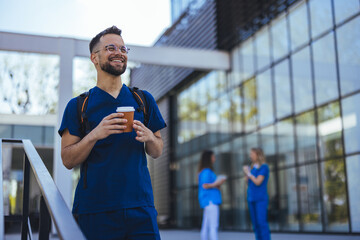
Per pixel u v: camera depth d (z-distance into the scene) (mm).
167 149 17625
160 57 12984
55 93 12648
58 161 10938
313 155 10031
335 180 9359
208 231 6398
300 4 10602
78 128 2088
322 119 9828
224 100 13844
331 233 9336
